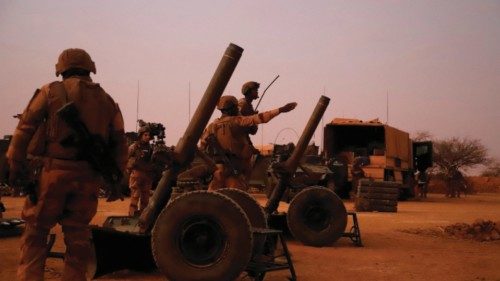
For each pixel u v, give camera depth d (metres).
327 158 26.69
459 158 64.31
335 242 9.35
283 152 9.16
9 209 15.38
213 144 7.57
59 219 4.34
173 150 5.75
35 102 4.18
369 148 28.19
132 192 10.62
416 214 17.69
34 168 4.19
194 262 5.13
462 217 16.48
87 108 4.30
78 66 4.46
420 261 7.65
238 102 8.27
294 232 8.83
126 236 5.99
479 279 6.48
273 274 6.52
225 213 5.13
